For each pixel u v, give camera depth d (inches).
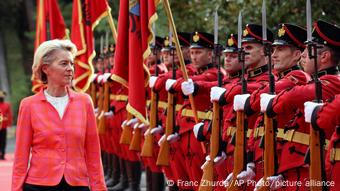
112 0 1971.0
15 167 672.4
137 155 1316.4
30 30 3841.0
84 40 1253.7
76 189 671.8
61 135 672.4
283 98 677.9
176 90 970.7
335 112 615.2
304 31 749.9
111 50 1470.2
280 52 754.2
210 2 1339.8
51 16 1391.5
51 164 666.2
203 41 973.2
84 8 1250.6
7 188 1373.0
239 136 769.6
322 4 1076.5
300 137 695.1
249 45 824.9
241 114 766.5
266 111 694.5
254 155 768.3
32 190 665.0
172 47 1019.9
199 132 884.0
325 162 663.1
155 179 1139.3
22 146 673.0
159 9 1565.0
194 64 984.9
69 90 697.0
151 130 1057.5
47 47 682.2
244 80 771.4
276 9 1112.8
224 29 1251.2
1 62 3848.4
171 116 992.9
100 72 1599.4
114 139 1412.4
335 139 641.0
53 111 678.5
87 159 692.1
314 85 663.8
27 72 3941.9
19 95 3767.2
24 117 676.7
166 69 1197.7
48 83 687.1
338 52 680.4
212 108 892.6
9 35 3981.3
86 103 693.3
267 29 831.7
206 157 858.8
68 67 682.2
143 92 952.3
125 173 1405.0
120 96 1390.3
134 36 951.6
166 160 995.3
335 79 669.3
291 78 731.4
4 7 3880.4
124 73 979.3
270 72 718.5
